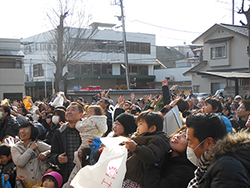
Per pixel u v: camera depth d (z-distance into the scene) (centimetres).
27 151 393
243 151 183
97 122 378
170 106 420
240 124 491
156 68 4869
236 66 2617
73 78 3866
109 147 289
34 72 4316
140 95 2109
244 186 168
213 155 187
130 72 4366
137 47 4309
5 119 606
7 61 2670
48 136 564
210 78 2744
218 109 389
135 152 270
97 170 279
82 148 373
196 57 4262
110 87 4309
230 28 2655
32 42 3891
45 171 409
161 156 272
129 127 358
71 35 2292
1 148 418
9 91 2672
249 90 2059
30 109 920
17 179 392
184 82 3978
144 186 281
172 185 268
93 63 4047
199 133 204
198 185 193
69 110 402
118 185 276
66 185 359
